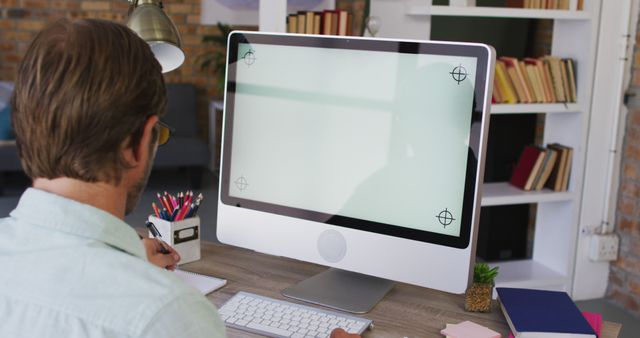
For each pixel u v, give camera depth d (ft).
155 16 5.23
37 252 2.33
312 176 4.66
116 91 2.34
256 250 4.96
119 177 2.49
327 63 4.55
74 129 2.31
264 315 4.09
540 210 10.85
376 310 4.32
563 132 10.35
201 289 4.50
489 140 11.85
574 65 10.00
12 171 16.97
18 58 18.67
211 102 19.10
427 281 4.33
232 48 4.90
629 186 10.11
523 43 12.05
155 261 4.34
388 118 4.38
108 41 2.38
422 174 4.29
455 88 4.16
